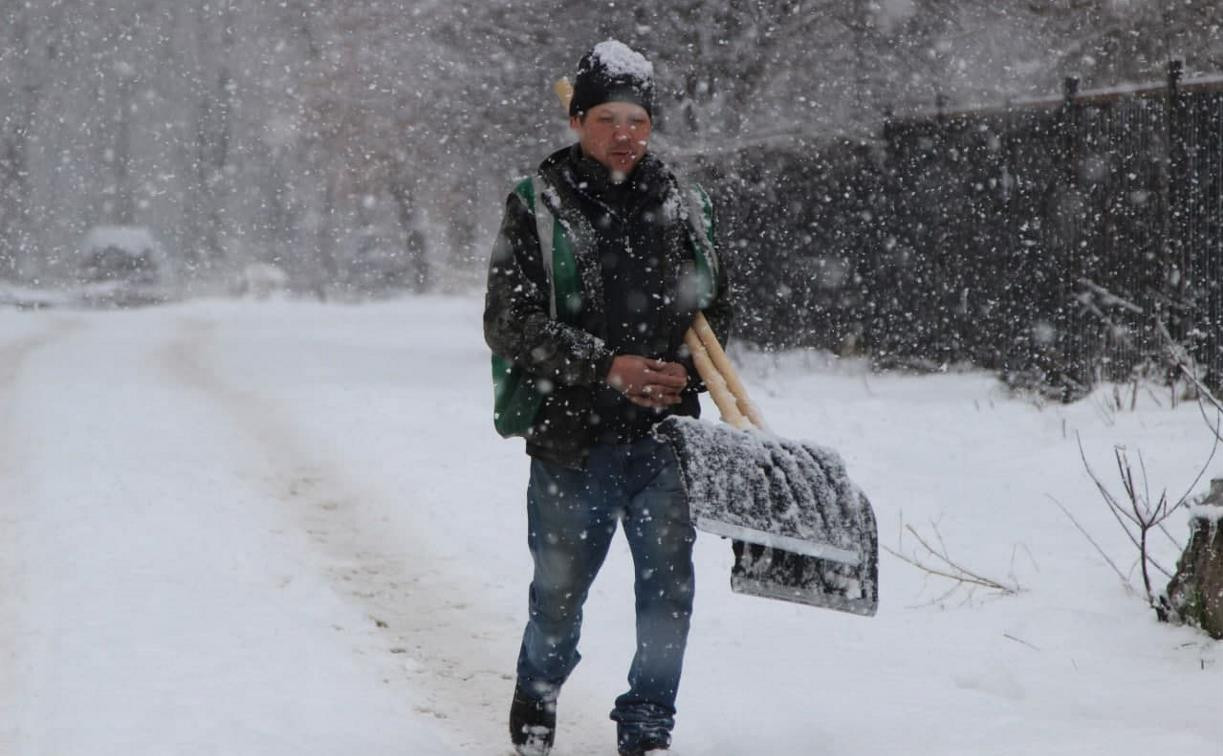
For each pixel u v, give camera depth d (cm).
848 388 4609
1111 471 2983
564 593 1521
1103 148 4103
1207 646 1875
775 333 5525
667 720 1501
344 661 1950
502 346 1466
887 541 2586
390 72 9275
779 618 2175
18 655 1892
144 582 2302
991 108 4500
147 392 5097
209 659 1902
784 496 1410
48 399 4831
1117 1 6556
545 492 1498
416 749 1597
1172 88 3891
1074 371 4188
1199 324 3828
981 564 2405
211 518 2838
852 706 1698
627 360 1428
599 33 6675
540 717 1573
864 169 5056
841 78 6219
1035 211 4338
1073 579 2261
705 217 1534
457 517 2933
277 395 5006
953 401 4169
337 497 3145
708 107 6125
